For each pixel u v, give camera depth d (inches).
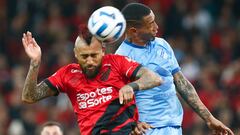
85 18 2181.3
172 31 2144.4
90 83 709.9
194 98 808.3
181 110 806.5
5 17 2219.5
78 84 712.4
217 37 2149.4
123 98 671.1
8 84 1927.9
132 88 677.9
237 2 2230.6
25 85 704.4
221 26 2185.0
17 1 2231.8
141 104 786.2
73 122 1780.3
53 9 2207.2
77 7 2207.2
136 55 791.1
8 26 2199.8
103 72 708.7
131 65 706.2
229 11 2220.7
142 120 786.2
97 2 2191.2
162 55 797.2
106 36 694.5
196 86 1895.9
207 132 1692.9
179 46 2074.3
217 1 2231.8
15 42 2158.0
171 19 2156.7
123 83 709.3
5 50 2150.6
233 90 1884.8
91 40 692.7
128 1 2138.3
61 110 1811.0
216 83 1924.2
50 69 1993.1
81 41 694.5
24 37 705.0
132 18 789.9
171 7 2177.7
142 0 2180.1
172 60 806.5
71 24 2177.7
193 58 2017.7
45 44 2113.7
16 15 2217.0
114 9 706.2
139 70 703.1
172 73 807.7
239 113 1749.5
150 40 794.8
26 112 1807.3
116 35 700.7
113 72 708.7
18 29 2167.8
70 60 2027.6
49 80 716.0
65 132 1718.8
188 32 2140.7
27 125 1790.1
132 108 708.7
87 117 707.4
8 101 1877.5
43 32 2145.7
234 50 2114.9
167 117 788.6
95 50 692.7
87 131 706.8
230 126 1721.2
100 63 701.9
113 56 715.4
